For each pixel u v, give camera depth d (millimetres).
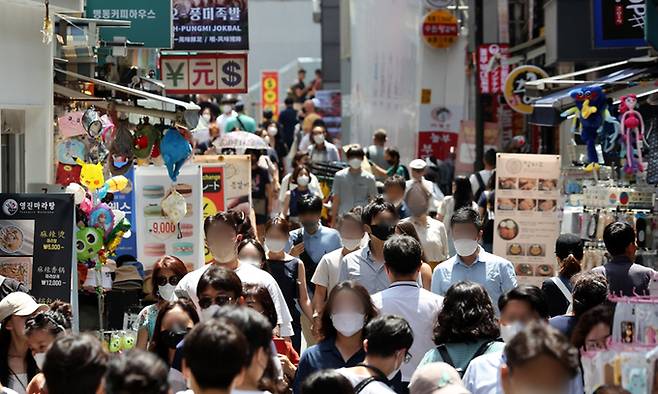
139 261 25875
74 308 20766
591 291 17312
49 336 16516
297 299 23797
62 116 24625
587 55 42562
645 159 29156
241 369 11336
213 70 43188
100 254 22984
